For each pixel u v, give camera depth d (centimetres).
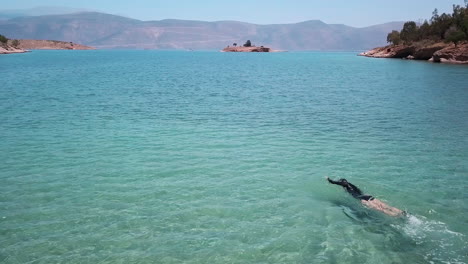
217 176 1487
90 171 1530
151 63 12912
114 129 2314
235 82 5825
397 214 1134
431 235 1018
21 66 9288
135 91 4412
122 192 1315
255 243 981
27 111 2889
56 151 1812
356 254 928
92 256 916
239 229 1056
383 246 964
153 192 1318
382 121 2639
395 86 5053
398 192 1327
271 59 17550
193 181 1429
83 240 988
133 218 1116
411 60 13400
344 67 10250
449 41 12112
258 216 1138
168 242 982
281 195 1302
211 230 1049
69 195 1284
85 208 1181
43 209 1170
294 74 7656
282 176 1492
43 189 1334
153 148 1888
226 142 2028
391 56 16050
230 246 966
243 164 1644
